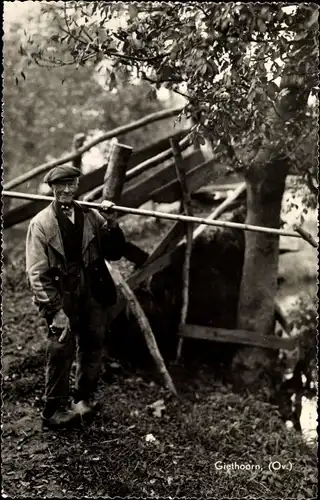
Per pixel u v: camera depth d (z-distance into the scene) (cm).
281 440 524
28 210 601
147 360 622
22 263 756
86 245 441
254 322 617
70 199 431
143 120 629
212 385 619
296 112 500
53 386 460
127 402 551
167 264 617
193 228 629
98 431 484
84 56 424
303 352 628
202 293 649
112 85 443
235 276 654
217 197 682
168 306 634
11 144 1060
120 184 525
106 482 429
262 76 388
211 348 648
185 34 388
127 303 590
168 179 623
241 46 378
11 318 635
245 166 562
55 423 471
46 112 1068
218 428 525
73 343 458
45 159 1091
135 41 414
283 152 543
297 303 661
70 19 434
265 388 613
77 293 445
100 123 1097
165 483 444
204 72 382
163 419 534
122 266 679
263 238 608
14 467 432
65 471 435
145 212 463
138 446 477
